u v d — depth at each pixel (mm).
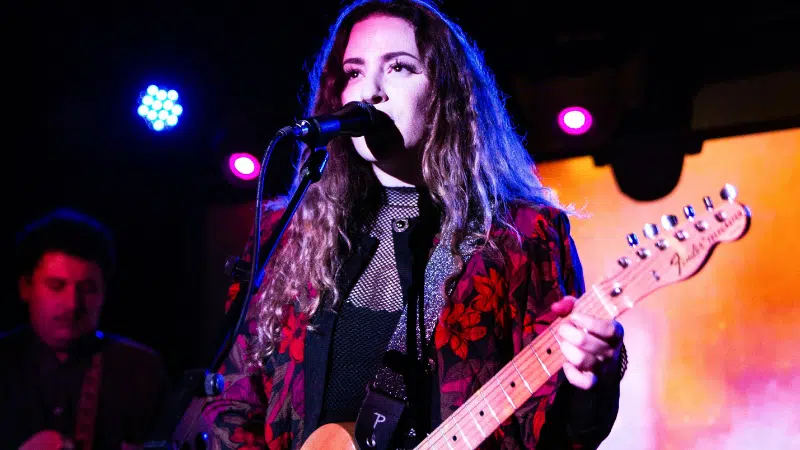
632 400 4301
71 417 3244
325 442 1621
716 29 3701
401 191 1860
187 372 1530
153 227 4984
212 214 5008
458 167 1806
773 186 4027
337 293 1754
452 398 1599
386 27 1874
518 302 1658
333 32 2039
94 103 4500
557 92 3975
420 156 1842
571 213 1960
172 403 1507
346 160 1899
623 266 1452
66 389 3264
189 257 5086
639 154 4156
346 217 1862
